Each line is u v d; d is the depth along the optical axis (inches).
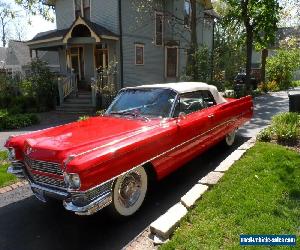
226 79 937.5
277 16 790.5
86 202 142.9
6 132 453.4
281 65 1143.6
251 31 853.8
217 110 256.4
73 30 677.9
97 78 652.1
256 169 211.3
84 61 775.7
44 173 158.4
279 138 282.2
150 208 183.2
